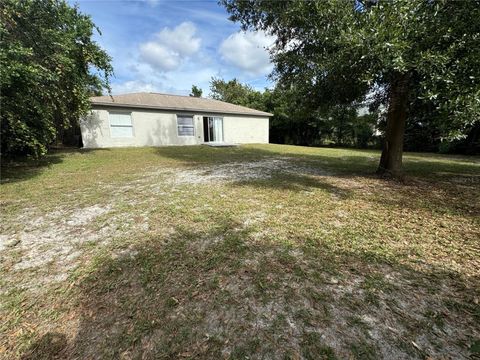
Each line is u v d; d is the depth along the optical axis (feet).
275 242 9.10
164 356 4.80
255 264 7.72
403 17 11.82
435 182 18.70
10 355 4.93
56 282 7.12
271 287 6.64
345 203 13.52
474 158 36.35
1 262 8.14
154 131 45.47
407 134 48.78
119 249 8.81
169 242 9.24
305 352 4.77
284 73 19.13
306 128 74.64
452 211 12.23
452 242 9.03
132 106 42.22
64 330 5.49
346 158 34.63
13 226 10.87
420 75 13.35
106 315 5.88
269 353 4.78
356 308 5.86
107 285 6.92
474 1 11.87
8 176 20.80
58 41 22.70
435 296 6.23
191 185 17.60
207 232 10.01
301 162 29.71
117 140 42.29
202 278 7.10
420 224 10.70
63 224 11.04
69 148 39.40
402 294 6.31
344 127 68.18
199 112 50.01
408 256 8.09
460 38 12.00
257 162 29.14
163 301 6.26
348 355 4.68
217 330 5.35
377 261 7.81
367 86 17.87
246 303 6.10
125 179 19.71
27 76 17.80
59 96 26.04
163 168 24.61
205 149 42.32
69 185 17.84
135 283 6.98
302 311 5.80
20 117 20.08
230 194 15.24
